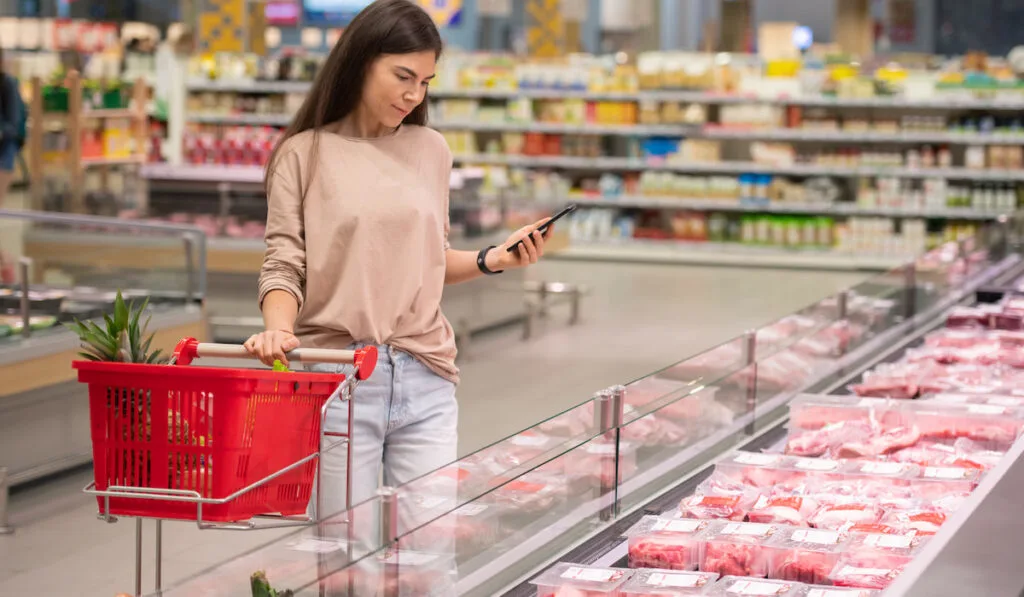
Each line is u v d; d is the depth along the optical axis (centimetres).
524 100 1362
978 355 409
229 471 218
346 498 244
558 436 242
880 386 362
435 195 269
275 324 247
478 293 851
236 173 802
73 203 859
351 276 256
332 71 257
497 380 738
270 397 224
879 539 241
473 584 218
